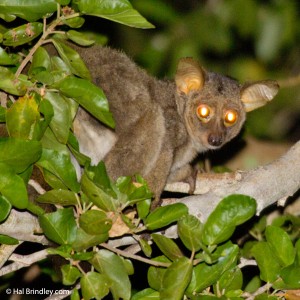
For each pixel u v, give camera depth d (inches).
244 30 672.4
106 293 331.9
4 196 323.3
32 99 335.0
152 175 469.1
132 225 337.4
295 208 566.6
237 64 714.2
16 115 333.7
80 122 450.3
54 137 349.7
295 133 697.6
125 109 459.5
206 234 332.2
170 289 327.9
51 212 360.8
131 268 350.0
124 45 671.1
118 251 345.4
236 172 507.2
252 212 334.6
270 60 695.1
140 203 342.3
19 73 342.0
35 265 577.0
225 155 645.9
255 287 487.2
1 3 327.0
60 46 349.1
